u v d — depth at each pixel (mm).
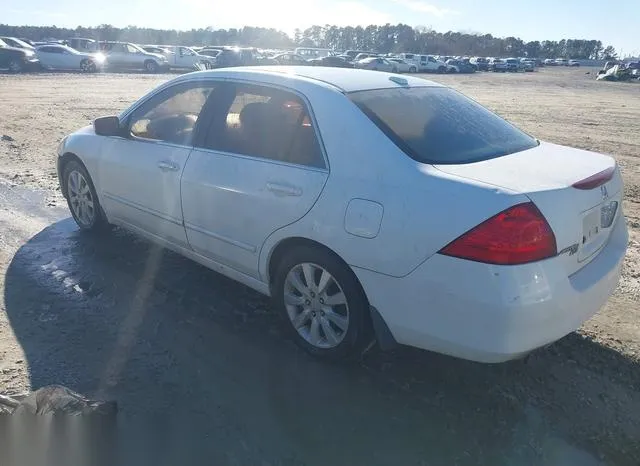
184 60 36688
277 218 3463
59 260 4902
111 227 5609
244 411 3072
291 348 3668
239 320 3994
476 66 60000
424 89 3938
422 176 2957
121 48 33688
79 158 5277
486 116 3926
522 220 2676
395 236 2941
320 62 43031
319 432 2938
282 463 2734
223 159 3852
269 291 3762
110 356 3512
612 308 4285
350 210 3109
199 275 4684
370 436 2922
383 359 3566
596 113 18953
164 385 3256
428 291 2879
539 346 2844
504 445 2889
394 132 3225
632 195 7996
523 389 3312
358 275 3139
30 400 2922
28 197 6727
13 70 28578
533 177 2955
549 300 2752
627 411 3162
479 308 2736
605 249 3342
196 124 4152
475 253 2715
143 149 4527
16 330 3754
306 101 3525
